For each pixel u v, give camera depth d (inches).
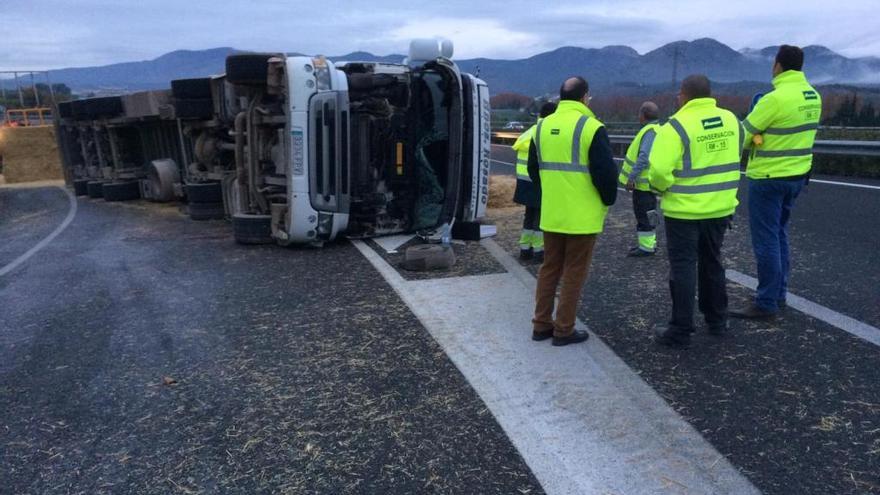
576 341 185.0
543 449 130.6
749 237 317.1
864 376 155.8
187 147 511.8
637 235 304.0
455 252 310.8
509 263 285.0
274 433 140.7
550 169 173.6
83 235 427.8
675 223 172.4
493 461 127.1
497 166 845.2
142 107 533.0
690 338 184.4
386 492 118.6
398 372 169.6
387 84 327.6
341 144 315.6
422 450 132.0
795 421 136.9
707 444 129.8
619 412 143.9
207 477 125.2
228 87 405.4
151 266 309.6
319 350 187.0
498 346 185.2
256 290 254.8
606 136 169.0
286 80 305.6
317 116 308.2
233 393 160.9
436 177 347.9
